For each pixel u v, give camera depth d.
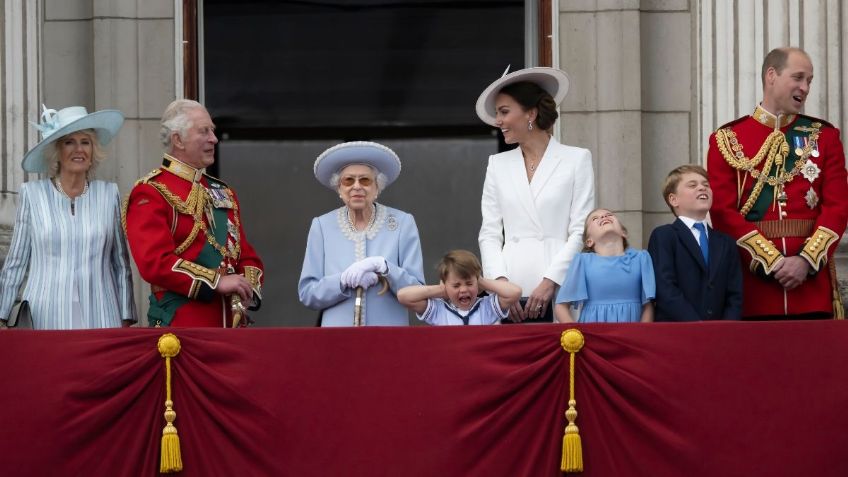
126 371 28.33
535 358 28.45
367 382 28.39
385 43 47.66
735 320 30.11
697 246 31.03
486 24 47.12
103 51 40.16
